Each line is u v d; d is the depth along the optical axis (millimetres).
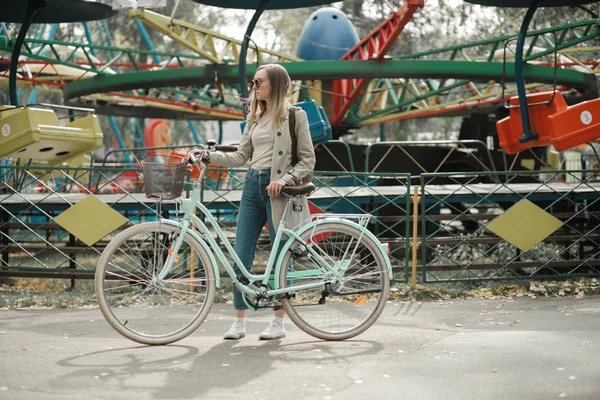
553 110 8227
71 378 3828
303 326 4758
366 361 4207
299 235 4738
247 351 4480
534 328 5211
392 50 30438
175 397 3510
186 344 4688
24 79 15805
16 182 9508
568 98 15969
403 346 4602
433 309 6176
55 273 7457
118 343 4719
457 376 3844
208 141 4773
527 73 12766
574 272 8898
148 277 4730
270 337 4844
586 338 4703
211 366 4098
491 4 9289
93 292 7301
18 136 7820
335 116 15297
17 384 3703
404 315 5859
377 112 16266
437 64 12188
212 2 9492
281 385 3715
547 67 12859
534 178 14633
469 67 12430
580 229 8961
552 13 24141
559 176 16188
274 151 4711
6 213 8609
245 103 6949
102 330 5188
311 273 4777
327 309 5645
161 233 4711
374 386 3682
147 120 37625
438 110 18719
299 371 3990
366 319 4871
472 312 6008
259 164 4781
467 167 14195
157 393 3572
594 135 8023
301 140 4758
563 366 3990
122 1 9820
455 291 6957
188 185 7758
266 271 4738
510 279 7352
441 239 7551
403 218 7590
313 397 3504
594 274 7465
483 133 14852
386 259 4891
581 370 3895
